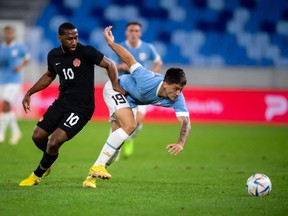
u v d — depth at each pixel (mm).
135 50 46219
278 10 93812
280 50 91125
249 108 77250
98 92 78312
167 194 28656
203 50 91000
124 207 25016
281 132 67500
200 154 48938
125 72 43531
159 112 79125
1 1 93000
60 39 28234
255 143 57156
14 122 55531
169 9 94000
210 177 35750
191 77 81562
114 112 29828
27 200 26172
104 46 90312
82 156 46562
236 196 28281
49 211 24016
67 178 34156
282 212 24453
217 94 77562
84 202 25891
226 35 92250
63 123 29031
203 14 93750
